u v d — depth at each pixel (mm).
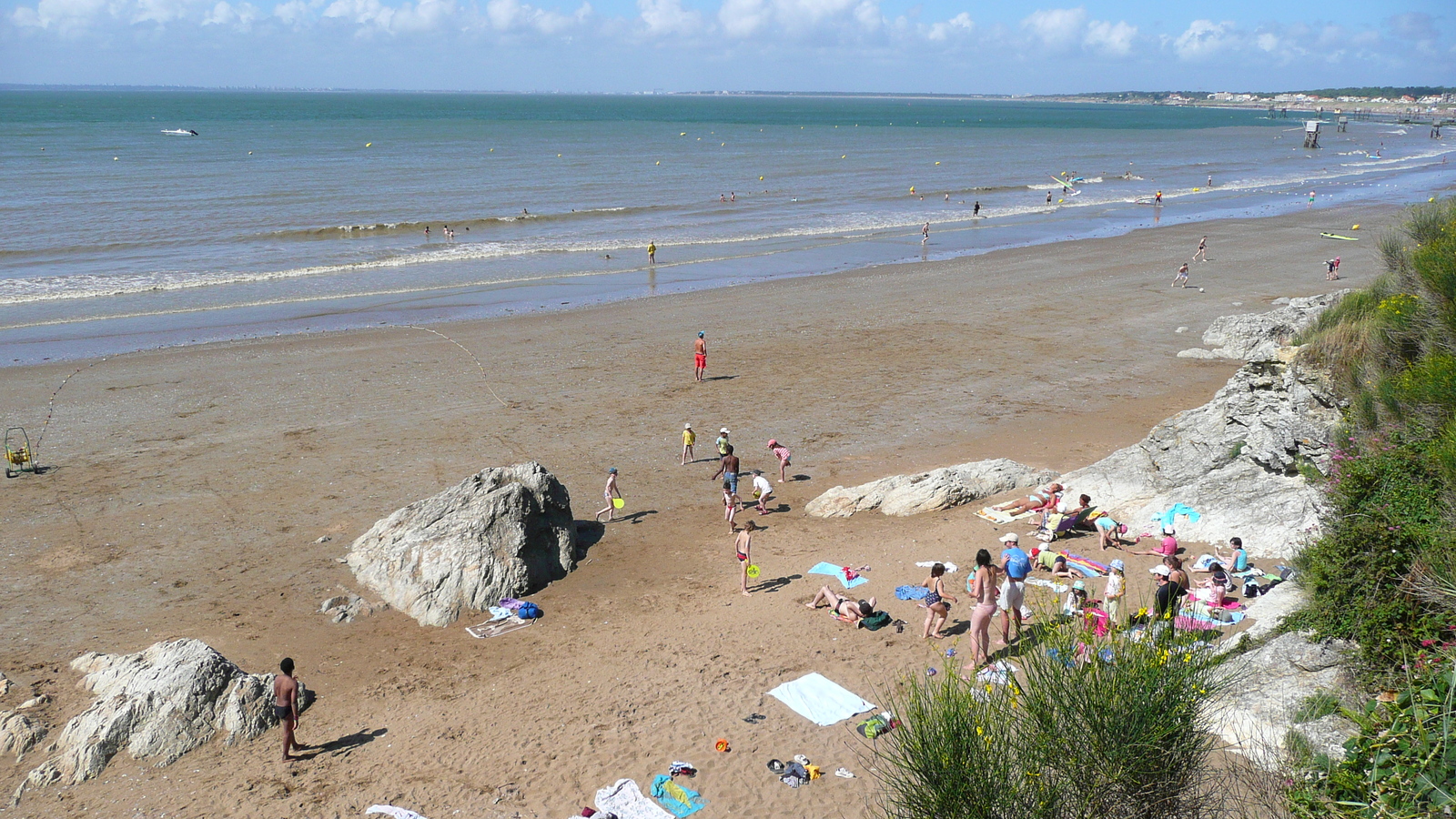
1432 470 11188
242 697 13570
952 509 20906
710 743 12156
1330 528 12086
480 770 12070
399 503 22125
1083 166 127500
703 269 53219
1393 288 20172
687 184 99438
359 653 15828
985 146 170250
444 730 13242
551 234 66438
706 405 29594
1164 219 74000
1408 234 21797
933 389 30984
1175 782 7586
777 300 44406
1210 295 44594
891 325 39562
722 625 15938
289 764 12586
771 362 34219
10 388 30188
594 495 22891
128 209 71375
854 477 23969
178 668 13758
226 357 34031
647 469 24625
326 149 135125
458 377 32094
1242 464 18875
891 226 71500
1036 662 8211
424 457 25047
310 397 29781
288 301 43938
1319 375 18641
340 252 57469
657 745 12211
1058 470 23625
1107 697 7508
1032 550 18031
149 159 111812
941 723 7477
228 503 22031
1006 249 59375
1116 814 7371
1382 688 9203
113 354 34344
